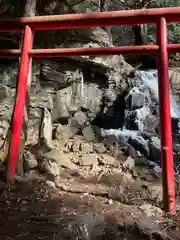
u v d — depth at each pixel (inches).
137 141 321.1
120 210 137.5
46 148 262.1
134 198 166.2
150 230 111.0
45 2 328.2
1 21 182.4
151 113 417.1
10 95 281.7
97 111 403.2
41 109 295.0
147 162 281.7
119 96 422.9
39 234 100.2
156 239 104.0
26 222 112.3
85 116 368.5
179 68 547.5
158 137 343.0
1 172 197.2
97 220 118.9
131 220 122.3
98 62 374.9
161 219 128.3
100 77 414.6
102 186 195.2
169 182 138.8
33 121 282.4
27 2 259.4
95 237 101.4
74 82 367.9
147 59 595.8
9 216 118.8
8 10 318.7
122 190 185.9
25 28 181.3
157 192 184.5
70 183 197.6
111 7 695.7
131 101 403.2
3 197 145.5
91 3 403.2
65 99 350.9
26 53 181.9
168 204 137.1
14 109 177.0
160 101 149.4
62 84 348.5
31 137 274.1
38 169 217.5
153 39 735.7
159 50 156.1
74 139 300.5
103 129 367.6
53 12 329.4
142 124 382.0
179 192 181.0
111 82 419.8
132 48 167.3
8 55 189.2
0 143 233.1
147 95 429.7
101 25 170.9
